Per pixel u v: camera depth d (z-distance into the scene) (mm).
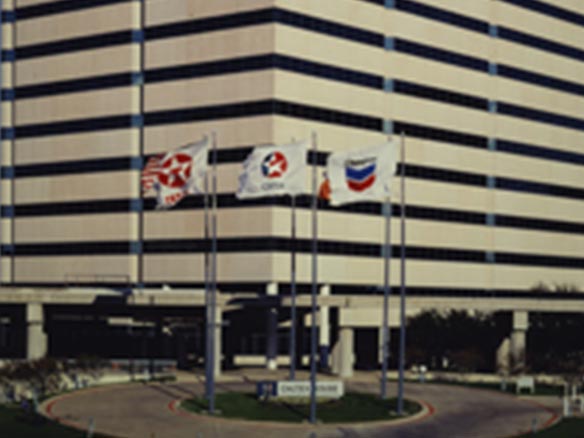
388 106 86312
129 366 68562
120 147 86750
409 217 87688
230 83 80625
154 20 84875
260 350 87562
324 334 79812
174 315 75438
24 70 92562
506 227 97188
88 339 92625
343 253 82500
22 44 92750
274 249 78312
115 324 91500
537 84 100812
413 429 45094
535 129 100438
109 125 87438
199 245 82500
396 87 86938
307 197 80312
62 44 90312
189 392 58062
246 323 86688
